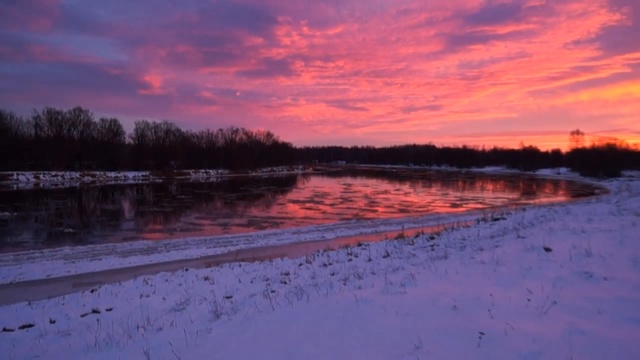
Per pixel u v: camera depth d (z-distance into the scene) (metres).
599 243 9.73
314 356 5.38
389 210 34.62
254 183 66.56
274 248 18.67
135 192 49.53
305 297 8.23
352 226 25.16
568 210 18.30
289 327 6.49
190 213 32.56
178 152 88.88
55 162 74.12
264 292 9.48
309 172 109.69
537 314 5.98
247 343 6.10
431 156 160.88
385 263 11.38
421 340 5.44
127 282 12.05
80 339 7.62
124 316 8.94
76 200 40.44
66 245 20.48
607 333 5.23
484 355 4.90
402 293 7.45
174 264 15.77
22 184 58.75
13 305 10.35
